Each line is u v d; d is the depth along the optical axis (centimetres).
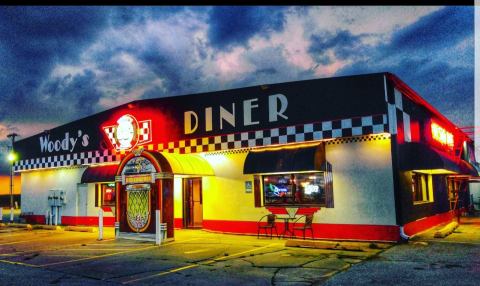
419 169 1173
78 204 1889
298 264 862
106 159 1741
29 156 2078
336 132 1173
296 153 1188
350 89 1166
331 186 1191
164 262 927
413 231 1182
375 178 1130
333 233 1178
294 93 1263
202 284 723
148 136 1606
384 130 1102
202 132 1458
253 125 1335
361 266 822
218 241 1227
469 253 917
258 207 1325
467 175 1669
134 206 1312
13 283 764
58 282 765
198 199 1648
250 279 748
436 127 1555
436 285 666
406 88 1228
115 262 941
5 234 1584
